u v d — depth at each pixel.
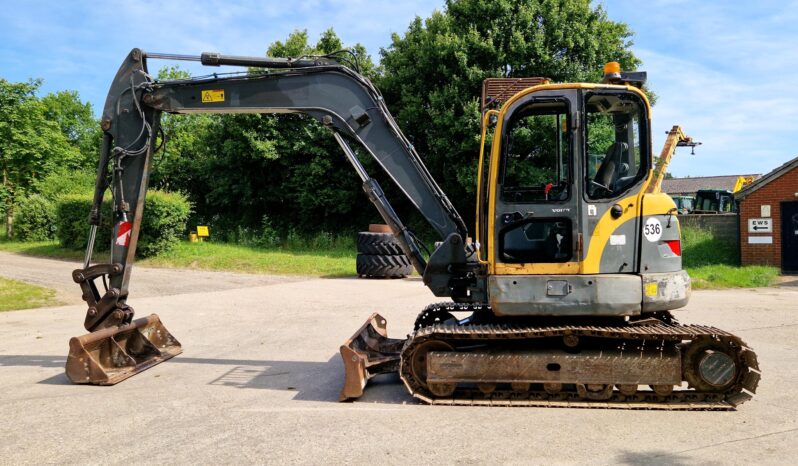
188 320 10.81
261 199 29.41
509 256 5.76
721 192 25.83
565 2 22.70
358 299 13.31
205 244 23.61
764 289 14.96
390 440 4.66
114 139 7.43
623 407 5.42
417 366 5.87
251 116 26.83
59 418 5.32
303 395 6.07
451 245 6.52
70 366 6.56
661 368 5.45
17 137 31.78
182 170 32.03
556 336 5.62
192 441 4.69
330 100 6.99
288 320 10.73
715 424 5.00
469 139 22.05
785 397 5.79
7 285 14.80
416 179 6.83
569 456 4.29
